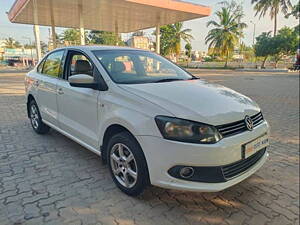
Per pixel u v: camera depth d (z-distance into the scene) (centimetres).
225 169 219
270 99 896
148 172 227
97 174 305
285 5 3316
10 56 5478
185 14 1231
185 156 207
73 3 1068
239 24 3575
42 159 344
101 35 4047
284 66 3544
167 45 4319
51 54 405
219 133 213
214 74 2305
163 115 214
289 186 296
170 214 236
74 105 315
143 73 319
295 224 230
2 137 431
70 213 231
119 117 240
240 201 262
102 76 279
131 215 232
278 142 444
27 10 1196
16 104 732
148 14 1255
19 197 254
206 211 243
